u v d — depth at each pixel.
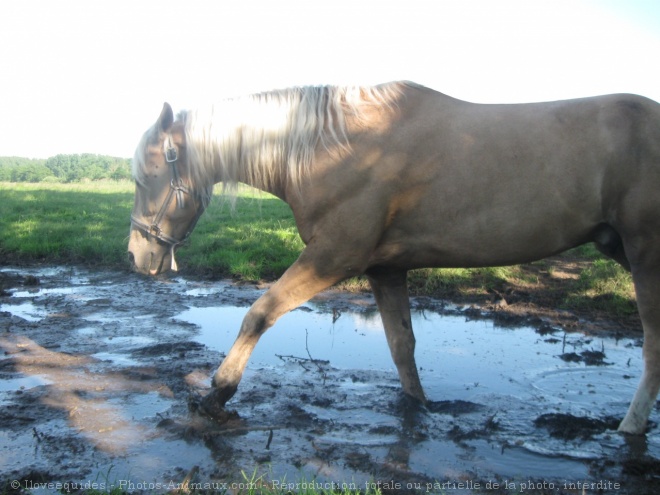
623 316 5.69
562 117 3.00
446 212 3.03
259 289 7.00
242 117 3.30
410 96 3.19
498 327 5.44
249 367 4.38
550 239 3.04
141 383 3.92
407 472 2.79
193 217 3.56
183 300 6.41
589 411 3.54
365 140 3.05
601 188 2.95
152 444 3.05
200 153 3.34
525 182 2.94
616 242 3.15
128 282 7.32
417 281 6.90
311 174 3.11
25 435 3.13
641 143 2.88
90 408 3.49
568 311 5.89
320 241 3.12
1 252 8.87
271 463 2.87
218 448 3.02
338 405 3.61
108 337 4.98
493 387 3.97
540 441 3.14
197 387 3.85
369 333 5.31
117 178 49.50
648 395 3.13
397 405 3.60
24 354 4.48
